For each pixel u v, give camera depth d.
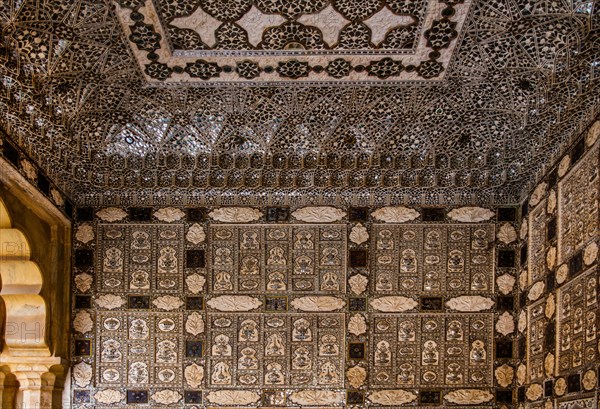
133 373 7.32
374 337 7.37
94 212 7.50
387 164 7.05
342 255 7.49
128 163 7.00
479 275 7.42
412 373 7.30
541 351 6.49
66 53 5.39
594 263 5.28
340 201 7.53
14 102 5.53
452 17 5.06
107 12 5.02
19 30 4.98
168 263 7.48
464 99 6.15
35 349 6.87
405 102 6.27
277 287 7.46
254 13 5.06
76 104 6.06
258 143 6.87
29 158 6.24
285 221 7.52
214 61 5.67
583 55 5.10
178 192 7.53
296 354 7.36
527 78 5.65
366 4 4.96
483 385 7.25
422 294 7.41
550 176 6.49
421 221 7.49
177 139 6.82
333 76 5.89
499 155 6.87
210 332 7.39
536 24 5.01
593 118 5.47
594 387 5.16
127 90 6.11
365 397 7.27
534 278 6.84
